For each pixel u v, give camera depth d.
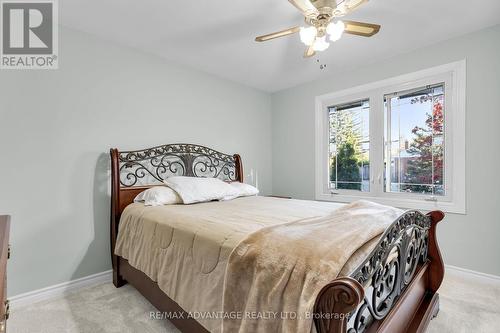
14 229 1.88
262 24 2.12
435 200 2.49
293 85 3.63
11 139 1.88
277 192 3.93
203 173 3.08
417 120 2.62
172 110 2.81
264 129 3.89
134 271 1.96
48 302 1.95
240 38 2.34
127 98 2.47
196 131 3.04
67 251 2.12
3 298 0.89
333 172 3.33
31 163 1.96
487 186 2.19
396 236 1.15
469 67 2.26
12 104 1.88
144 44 2.45
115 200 2.24
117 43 2.41
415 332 1.30
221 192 2.55
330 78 3.26
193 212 1.83
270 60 2.80
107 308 1.86
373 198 2.92
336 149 3.29
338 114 3.27
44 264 2.01
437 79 2.46
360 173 3.06
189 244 1.41
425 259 1.71
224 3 1.85
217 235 1.31
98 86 2.29
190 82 2.98
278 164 3.91
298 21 2.07
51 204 2.05
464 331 1.58
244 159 3.60
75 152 2.16
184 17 2.01
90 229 2.25
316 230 1.19
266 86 3.67
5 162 1.85
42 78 2.01
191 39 2.36
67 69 2.13
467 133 2.28
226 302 1.07
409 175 2.69
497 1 1.81
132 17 2.01
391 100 2.80
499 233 2.14
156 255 1.65
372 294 1.02
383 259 1.04
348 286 0.73
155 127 2.67
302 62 2.85
